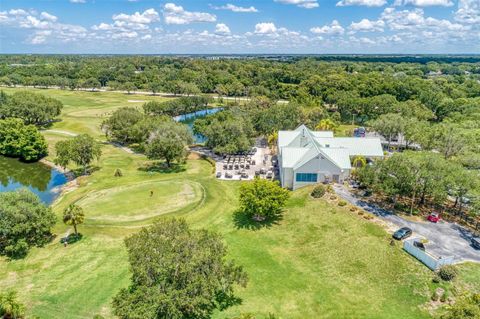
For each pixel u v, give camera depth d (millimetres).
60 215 62375
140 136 104875
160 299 31719
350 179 72000
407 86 173125
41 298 41281
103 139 117312
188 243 36062
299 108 130250
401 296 41188
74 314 38750
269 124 118500
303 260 48969
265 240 54438
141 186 76000
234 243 53656
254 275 45719
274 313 39000
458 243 49875
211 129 99875
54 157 99375
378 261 47031
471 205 55719
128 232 56469
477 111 125688
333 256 49188
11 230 49219
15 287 43281
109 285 43594
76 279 44812
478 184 55250
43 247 52062
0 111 127438
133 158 97625
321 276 45406
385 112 140375
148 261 33906
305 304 40438
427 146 91750
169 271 33875
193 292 33531
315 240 53281
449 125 102500
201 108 177250
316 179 71062
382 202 62406
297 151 75250
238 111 129875
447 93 172125
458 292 40812
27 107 126938
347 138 86188
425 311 38781
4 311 36469
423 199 61562
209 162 94375
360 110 149000
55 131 124938
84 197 70688
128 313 31562
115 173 83250
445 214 58500
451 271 42312
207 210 64625
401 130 102438
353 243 51250
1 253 50312
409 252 47719
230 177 80938
